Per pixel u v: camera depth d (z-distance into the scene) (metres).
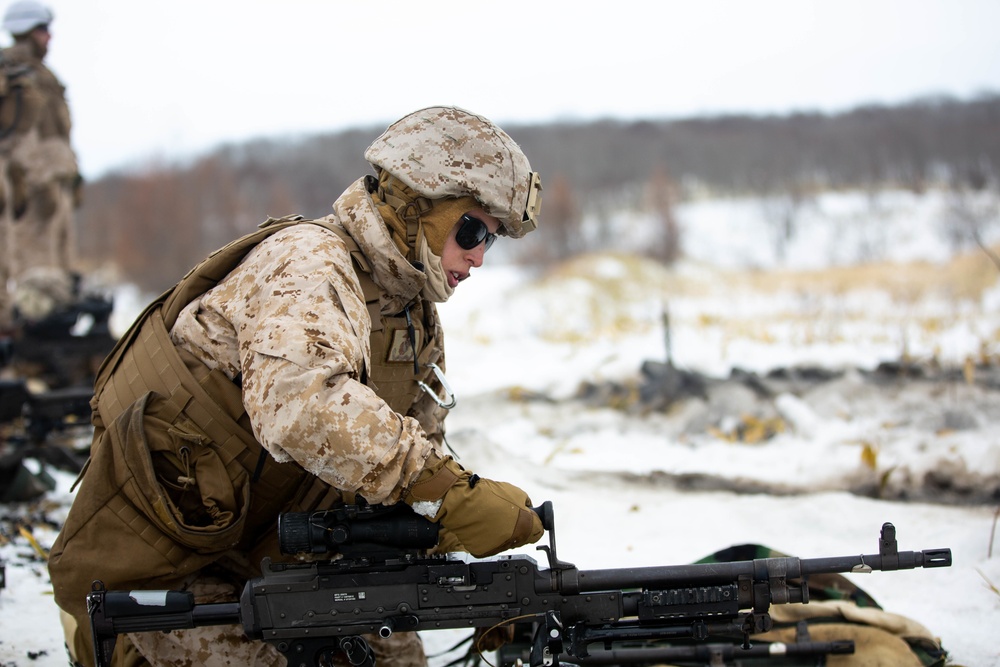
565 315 17.84
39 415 5.95
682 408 6.98
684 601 2.62
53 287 7.74
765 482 5.34
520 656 3.33
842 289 18.59
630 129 69.81
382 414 2.50
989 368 7.57
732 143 62.62
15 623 3.92
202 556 2.78
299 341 2.50
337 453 2.46
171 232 32.91
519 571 2.63
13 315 8.02
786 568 2.61
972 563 4.32
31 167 8.86
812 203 42.53
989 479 5.13
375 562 2.63
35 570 4.48
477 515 2.57
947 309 13.84
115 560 2.72
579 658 2.70
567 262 29.17
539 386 8.13
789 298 19.09
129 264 31.52
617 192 50.28
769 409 6.75
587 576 2.63
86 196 43.53
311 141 63.47
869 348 9.09
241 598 2.61
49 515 5.27
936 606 4.02
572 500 5.20
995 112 60.53
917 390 7.03
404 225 2.80
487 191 2.78
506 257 34.78
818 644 3.34
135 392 2.81
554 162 59.19
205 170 41.19
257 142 63.53
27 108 8.75
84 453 6.45
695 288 23.22
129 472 2.71
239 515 2.78
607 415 7.09
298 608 2.61
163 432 2.74
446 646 3.89
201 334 2.74
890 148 52.69
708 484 5.43
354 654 2.63
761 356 8.88
